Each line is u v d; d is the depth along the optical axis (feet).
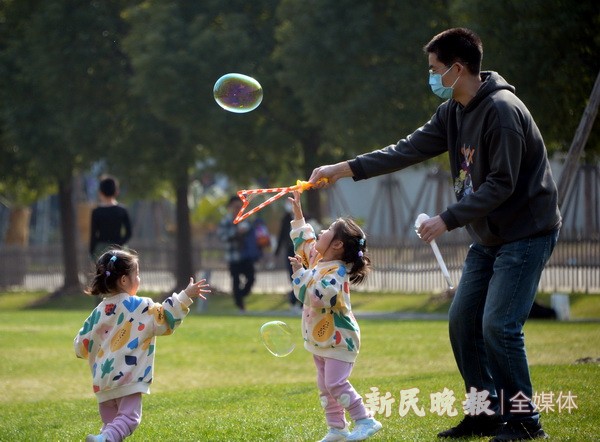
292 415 53.52
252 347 95.66
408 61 154.10
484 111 43.83
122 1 189.37
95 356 44.24
